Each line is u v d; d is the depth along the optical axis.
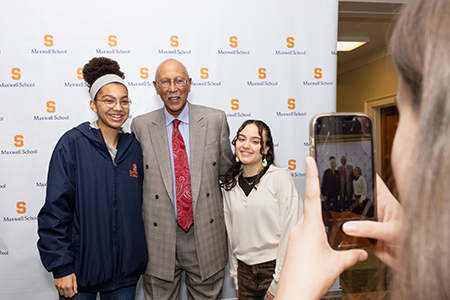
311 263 0.34
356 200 0.48
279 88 2.24
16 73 1.96
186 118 1.81
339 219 0.47
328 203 0.48
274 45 2.22
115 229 1.45
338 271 0.34
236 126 2.20
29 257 1.99
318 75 2.27
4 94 1.96
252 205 1.54
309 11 2.24
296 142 2.27
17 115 1.97
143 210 1.70
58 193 1.35
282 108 2.24
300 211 1.48
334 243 0.45
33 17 1.97
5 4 1.94
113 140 1.56
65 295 1.35
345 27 3.59
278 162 2.25
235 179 1.66
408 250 0.18
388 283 0.33
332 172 0.49
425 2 0.18
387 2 2.49
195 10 2.12
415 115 0.20
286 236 1.44
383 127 4.45
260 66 2.21
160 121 1.79
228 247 1.88
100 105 1.48
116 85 1.50
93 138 1.45
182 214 1.69
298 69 2.25
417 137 0.17
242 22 2.18
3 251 1.96
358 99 4.89
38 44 1.98
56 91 2.00
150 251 1.66
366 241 0.39
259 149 1.55
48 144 2.00
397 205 0.46
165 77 1.68
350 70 5.11
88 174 1.41
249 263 1.55
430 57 0.17
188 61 2.13
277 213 1.52
